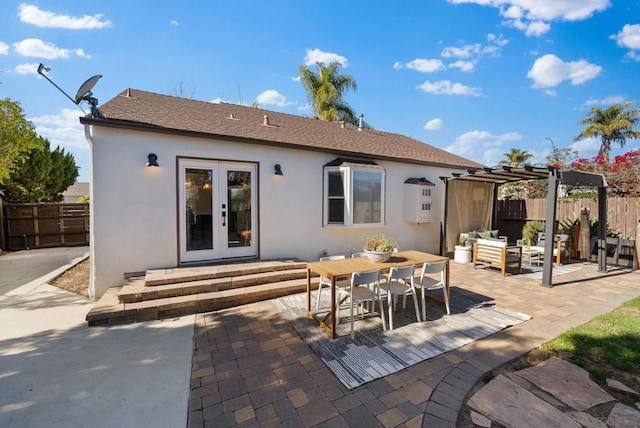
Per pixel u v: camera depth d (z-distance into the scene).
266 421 2.47
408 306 5.17
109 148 5.53
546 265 6.33
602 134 20.39
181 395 2.81
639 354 3.35
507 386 2.89
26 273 7.43
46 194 16.77
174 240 6.09
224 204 6.65
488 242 7.65
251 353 3.60
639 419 2.42
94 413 2.56
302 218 7.55
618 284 6.44
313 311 4.86
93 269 5.49
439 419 2.47
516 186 14.55
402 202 9.38
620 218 8.85
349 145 8.83
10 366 3.29
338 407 2.63
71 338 3.99
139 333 4.15
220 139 6.40
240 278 5.69
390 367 3.26
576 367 3.17
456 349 3.64
